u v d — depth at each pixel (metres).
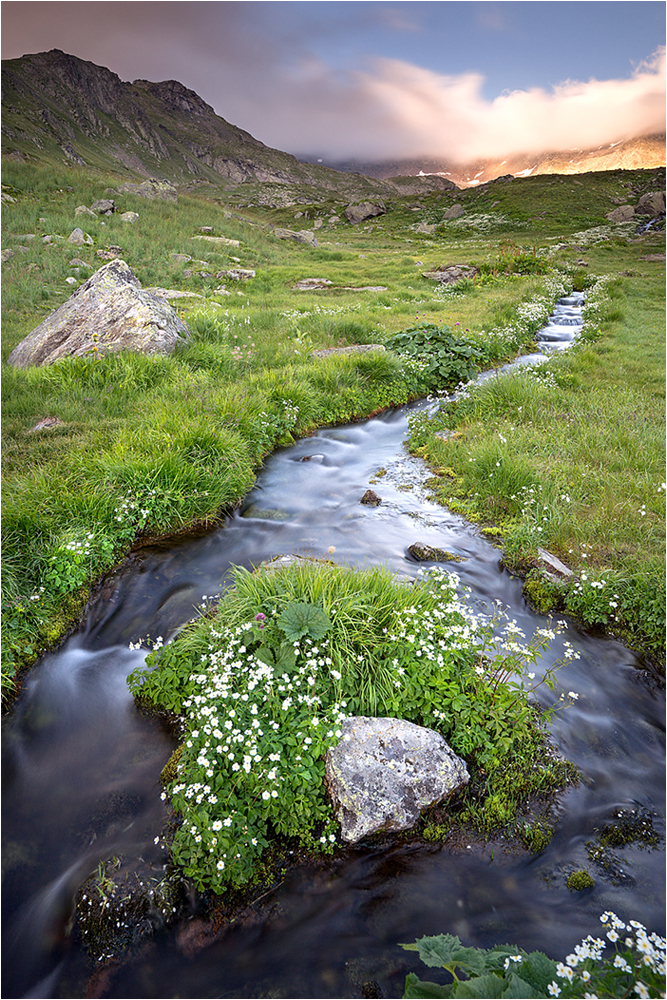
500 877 3.12
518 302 20.75
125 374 10.23
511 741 3.70
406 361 13.12
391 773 3.39
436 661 4.00
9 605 4.79
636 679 4.64
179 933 2.83
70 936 2.82
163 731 4.04
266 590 4.55
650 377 11.98
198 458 7.41
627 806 3.53
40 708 4.25
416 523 7.12
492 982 2.03
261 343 14.06
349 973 2.67
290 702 3.63
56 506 5.98
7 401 9.11
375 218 65.19
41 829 3.35
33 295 16.36
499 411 10.40
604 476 7.53
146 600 5.51
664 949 2.45
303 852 3.22
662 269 29.56
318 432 10.45
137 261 22.17
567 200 62.31
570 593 5.47
